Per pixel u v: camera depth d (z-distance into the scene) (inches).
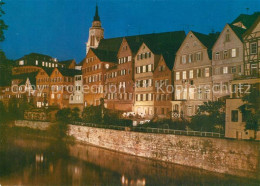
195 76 2001.7
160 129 1651.1
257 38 1614.2
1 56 1418.6
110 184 1321.4
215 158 1291.8
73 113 2856.8
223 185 1173.1
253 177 1138.0
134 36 2920.8
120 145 1882.4
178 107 2086.6
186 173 1336.1
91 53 3137.3
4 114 2950.3
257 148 1138.7
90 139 2209.6
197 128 1624.0
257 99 1267.2
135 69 2529.5
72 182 1373.0
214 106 1633.9
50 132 2667.3
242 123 1327.5
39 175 1483.8
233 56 1755.7
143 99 2417.6
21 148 2188.7
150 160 1624.0
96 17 4852.4
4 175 1491.1
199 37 2018.9
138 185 1286.9
